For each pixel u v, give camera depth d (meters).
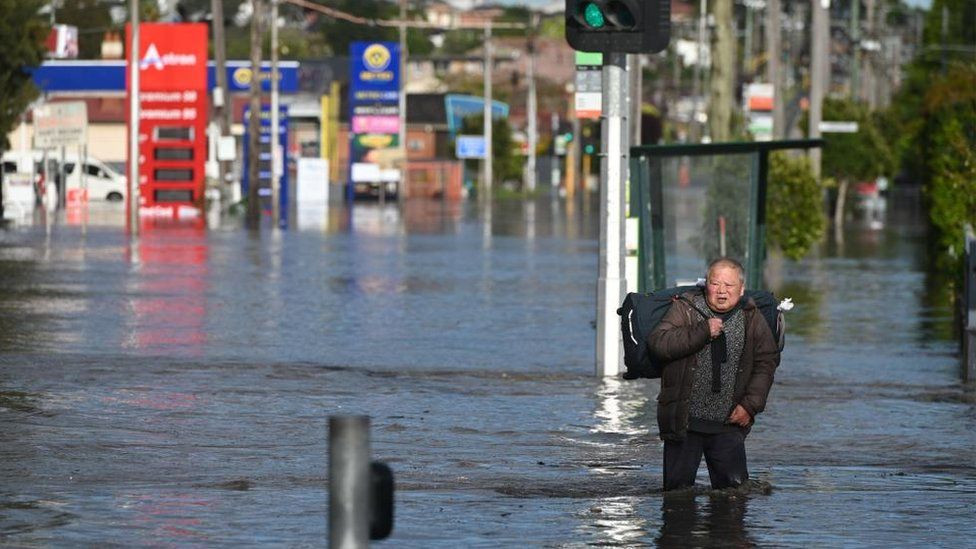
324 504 29.80
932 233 117.44
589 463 35.16
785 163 112.19
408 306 75.75
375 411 42.72
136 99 133.38
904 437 39.88
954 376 53.69
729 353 29.89
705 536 27.30
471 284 89.94
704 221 84.81
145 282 85.44
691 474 30.73
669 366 29.98
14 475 32.47
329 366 52.50
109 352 54.72
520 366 53.66
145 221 159.00
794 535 27.53
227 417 41.03
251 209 172.38
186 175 165.00
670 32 47.66
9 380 47.03
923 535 27.78
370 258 110.88
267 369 51.22
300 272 95.88
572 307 76.69
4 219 149.00
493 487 32.03
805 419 42.91
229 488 31.50
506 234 152.00
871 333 68.88
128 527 27.53
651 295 29.98
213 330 62.91
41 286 81.75
